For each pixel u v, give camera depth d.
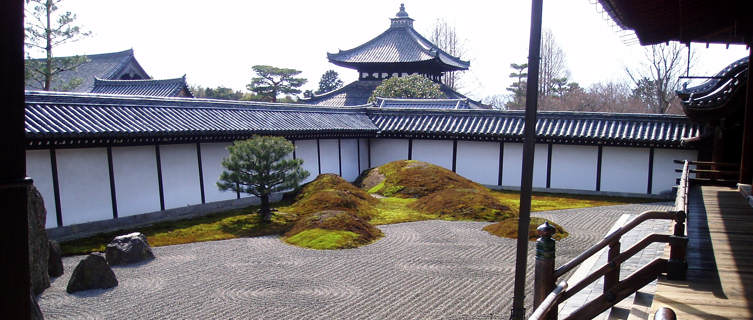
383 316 9.28
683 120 23.81
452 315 9.33
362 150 29.89
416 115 29.89
